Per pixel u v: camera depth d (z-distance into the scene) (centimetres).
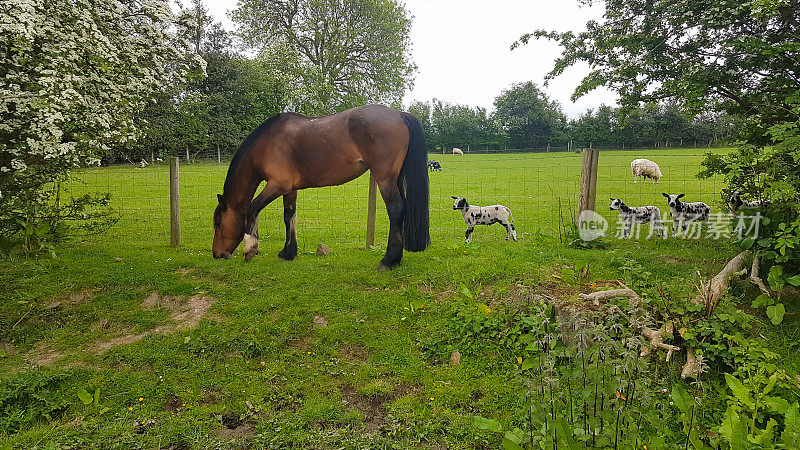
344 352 439
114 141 597
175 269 626
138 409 364
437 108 6322
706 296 412
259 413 356
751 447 254
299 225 1010
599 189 1496
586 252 632
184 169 2325
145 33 592
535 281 504
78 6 527
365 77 3328
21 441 324
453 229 938
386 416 349
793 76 601
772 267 432
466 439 319
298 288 557
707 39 614
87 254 696
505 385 376
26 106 456
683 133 4778
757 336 399
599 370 284
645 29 654
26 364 437
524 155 4269
